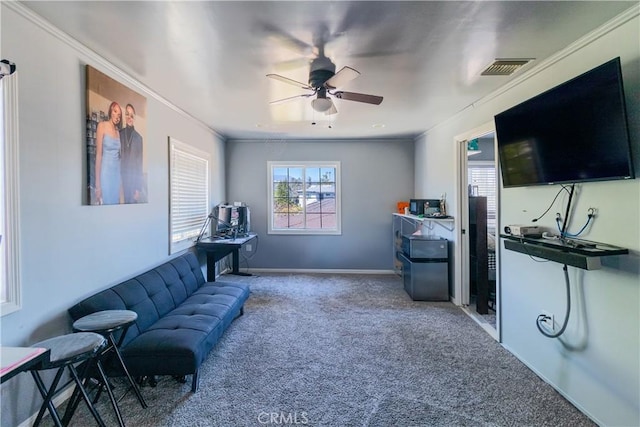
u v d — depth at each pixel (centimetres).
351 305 393
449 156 414
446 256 410
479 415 193
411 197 565
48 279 192
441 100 329
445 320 345
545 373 229
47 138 191
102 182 236
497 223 288
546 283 229
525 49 215
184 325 239
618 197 174
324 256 573
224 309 281
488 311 370
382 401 206
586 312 195
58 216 199
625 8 167
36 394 181
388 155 566
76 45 209
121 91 259
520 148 237
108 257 247
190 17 179
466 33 197
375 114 389
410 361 256
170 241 351
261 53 225
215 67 249
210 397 209
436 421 188
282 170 578
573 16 176
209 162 475
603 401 183
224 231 479
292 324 332
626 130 158
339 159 569
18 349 133
